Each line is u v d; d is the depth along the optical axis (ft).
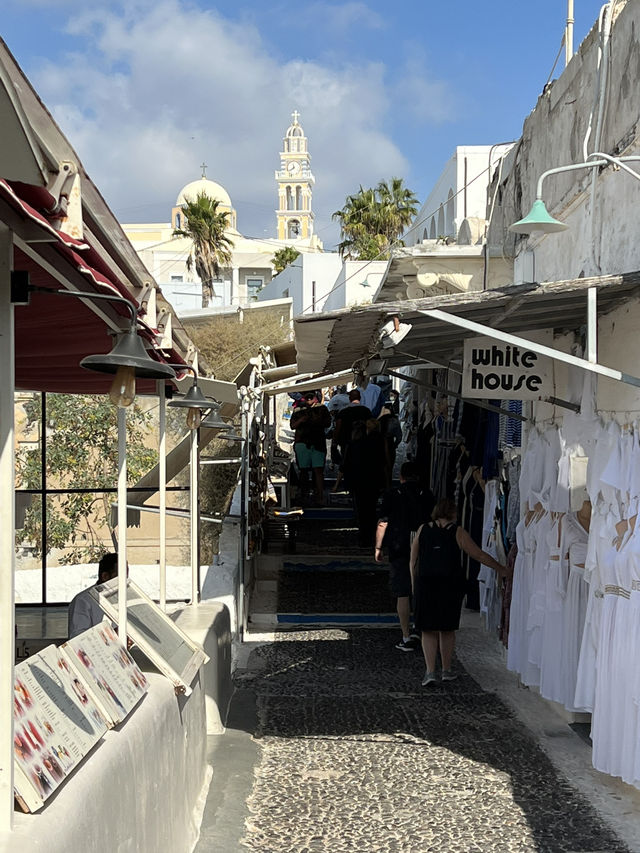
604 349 20.40
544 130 27.84
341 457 56.65
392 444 53.47
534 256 29.68
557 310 20.42
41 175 7.81
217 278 131.64
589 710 19.56
